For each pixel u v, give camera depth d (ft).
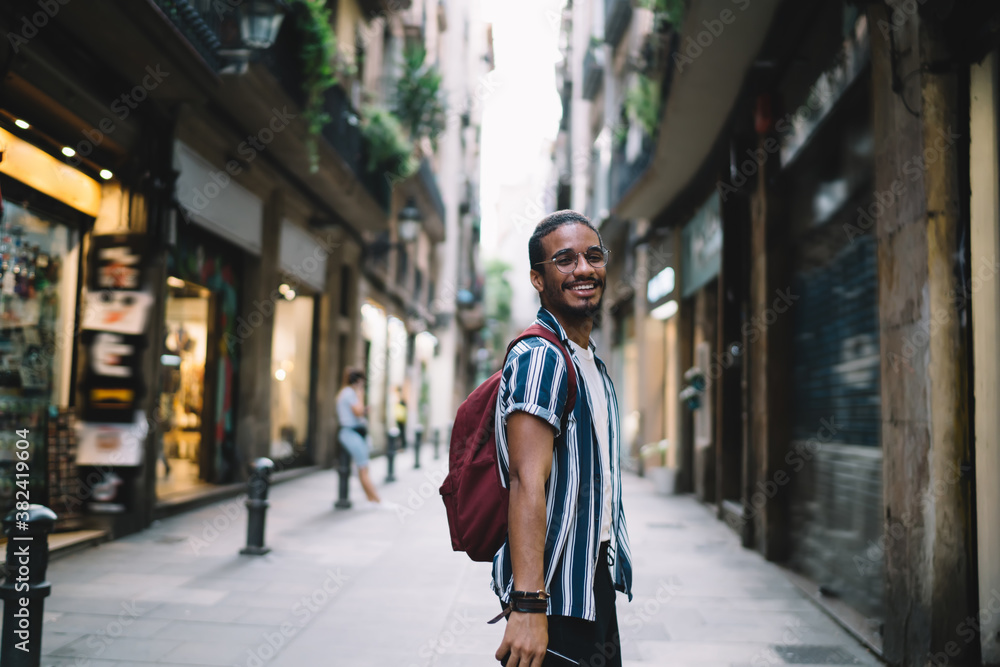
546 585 5.80
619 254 64.44
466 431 6.37
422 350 86.63
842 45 17.10
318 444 48.52
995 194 12.01
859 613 15.87
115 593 16.98
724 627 15.17
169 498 28.68
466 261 112.98
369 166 45.06
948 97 11.93
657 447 47.73
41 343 21.79
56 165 21.43
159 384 25.22
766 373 22.44
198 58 22.49
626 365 62.75
